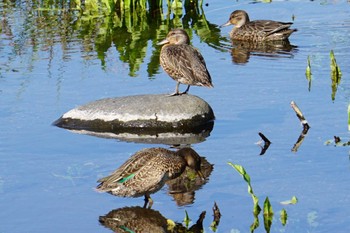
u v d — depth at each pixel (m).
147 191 11.65
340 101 15.42
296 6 24.03
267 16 23.08
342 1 24.22
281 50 19.83
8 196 11.55
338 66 17.77
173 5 24.09
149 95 15.39
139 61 18.75
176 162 11.71
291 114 14.86
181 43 17.45
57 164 12.77
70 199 11.47
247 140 13.70
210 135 14.14
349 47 19.52
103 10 23.92
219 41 20.94
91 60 18.80
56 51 19.56
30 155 13.19
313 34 21.03
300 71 17.70
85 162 12.88
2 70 18.00
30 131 14.37
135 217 10.91
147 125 14.70
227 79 17.25
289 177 11.99
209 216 10.88
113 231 10.48
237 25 21.69
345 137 13.55
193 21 22.84
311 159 12.66
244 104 15.57
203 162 12.78
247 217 10.77
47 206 11.24
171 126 14.67
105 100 15.28
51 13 23.45
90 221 10.79
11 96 16.23
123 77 17.44
